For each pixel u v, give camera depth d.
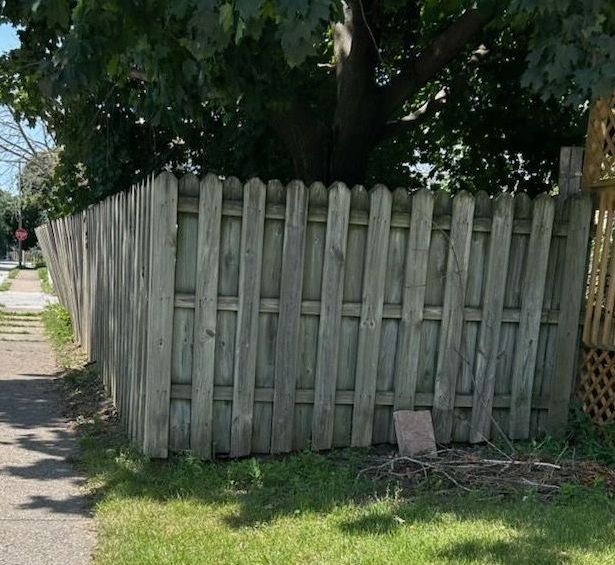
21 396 7.78
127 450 5.47
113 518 4.18
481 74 9.74
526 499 4.44
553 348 5.75
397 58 9.93
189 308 5.20
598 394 5.63
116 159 10.45
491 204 5.53
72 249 12.61
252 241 5.19
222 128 9.65
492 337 5.59
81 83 4.86
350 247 5.38
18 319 15.09
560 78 4.16
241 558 3.58
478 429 5.62
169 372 5.17
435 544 3.71
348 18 8.55
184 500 4.48
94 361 9.16
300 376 5.39
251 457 5.34
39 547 3.85
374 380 5.45
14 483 4.89
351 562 3.51
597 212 5.79
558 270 5.72
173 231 5.08
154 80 6.18
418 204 5.39
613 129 5.55
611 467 5.02
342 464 5.20
